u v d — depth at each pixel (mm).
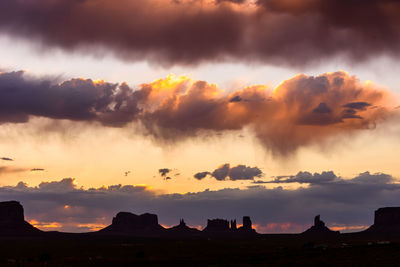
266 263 95500
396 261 92562
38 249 162500
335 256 107562
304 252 120562
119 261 104875
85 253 135875
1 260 111188
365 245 135125
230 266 89688
